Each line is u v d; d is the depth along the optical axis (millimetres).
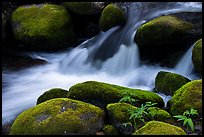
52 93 3676
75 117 2965
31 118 3021
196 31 4816
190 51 4676
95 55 5645
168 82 3916
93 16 6195
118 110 3090
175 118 3193
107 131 2961
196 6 5543
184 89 3396
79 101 3152
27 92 4625
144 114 3141
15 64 5656
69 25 6113
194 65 4242
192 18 4984
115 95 3385
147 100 3420
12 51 6098
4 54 5980
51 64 5703
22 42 6035
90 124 2971
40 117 3004
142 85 4672
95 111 3076
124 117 3041
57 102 3096
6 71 5402
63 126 2910
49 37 5859
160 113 3160
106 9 5914
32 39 5879
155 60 4961
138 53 5070
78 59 5703
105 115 3135
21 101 4273
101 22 5957
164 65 4883
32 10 6199
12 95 4492
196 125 3094
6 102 4227
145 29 4754
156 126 2857
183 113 3088
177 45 4816
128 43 5289
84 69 5520
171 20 4797
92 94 3393
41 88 4793
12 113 3908
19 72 5387
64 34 5992
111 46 5555
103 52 5594
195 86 3363
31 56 5957
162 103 3529
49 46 5965
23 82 5012
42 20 5973
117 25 5852
